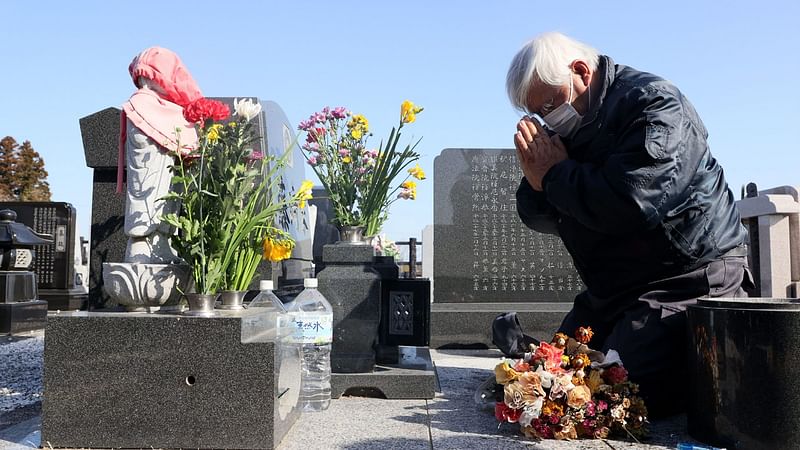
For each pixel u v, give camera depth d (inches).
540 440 99.0
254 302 123.3
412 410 120.3
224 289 108.3
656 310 117.8
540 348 103.7
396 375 132.0
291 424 105.4
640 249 119.2
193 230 101.3
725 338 94.4
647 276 122.0
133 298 103.3
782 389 89.3
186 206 103.7
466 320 253.0
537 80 120.0
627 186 105.4
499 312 254.5
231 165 104.3
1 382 171.0
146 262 109.8
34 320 303.7
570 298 272.4
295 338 120.1
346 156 149.4
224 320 93.7
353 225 146.4
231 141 105.3
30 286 307.9
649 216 106.6
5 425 122.9
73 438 93.4
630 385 103.8
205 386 93.3
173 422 93.0
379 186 149.9
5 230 294.0
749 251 310.5
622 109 114.6
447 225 276.5
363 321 135.4
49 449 93.0
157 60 116.0
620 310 127.5
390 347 148.9
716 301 98.9
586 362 103.8
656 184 105.5
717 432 95.3
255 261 110.7
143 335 94.1
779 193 308.3
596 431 100.5
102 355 94.1
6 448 94.9
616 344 118.4
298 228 275.1
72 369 94.0
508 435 101.6
